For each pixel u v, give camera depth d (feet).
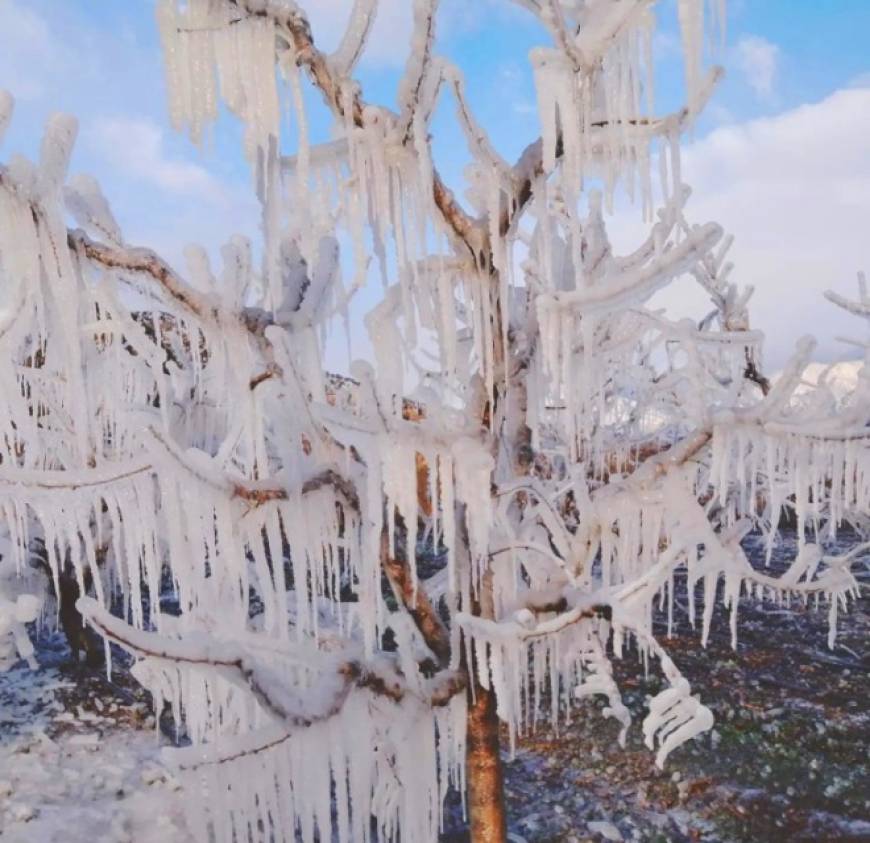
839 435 9.09
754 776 18.33
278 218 8.80
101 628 6.88
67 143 8.60
